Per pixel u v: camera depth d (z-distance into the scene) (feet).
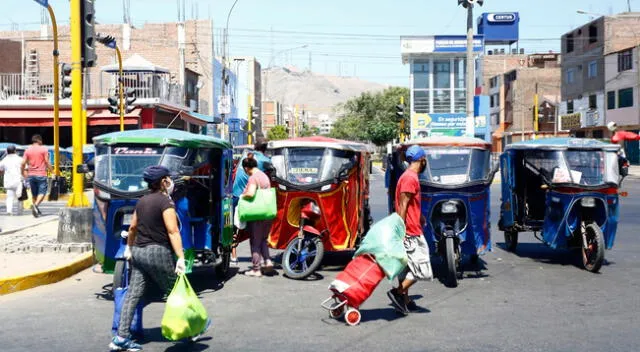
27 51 141.18
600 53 188.85
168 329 19.65
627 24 184.75
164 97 114.01
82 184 40.37
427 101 169.48
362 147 39.37
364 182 39.24
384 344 20.92
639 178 130.00
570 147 35.99
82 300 27.89
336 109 317.01
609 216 35.42
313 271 32.24
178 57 146.20
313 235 33.47
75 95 40.22
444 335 21.99
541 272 34.71
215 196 31.48
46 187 57.26
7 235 44.24
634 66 168.66
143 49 146.10
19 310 25.99
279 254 41.60
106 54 146.30
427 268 25.03
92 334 22.30
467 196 32.14
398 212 24.54
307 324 23.62
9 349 20.49
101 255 27.45
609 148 35.73
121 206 26.89
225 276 33.09
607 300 27.58
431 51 166.30
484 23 301.22
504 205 41.01
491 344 20.86
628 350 20.12
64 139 112.98
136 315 21.48
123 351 20.18
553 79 259.19
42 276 31.12
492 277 33.32
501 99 276.41
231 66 230.07
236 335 22.13
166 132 29.81
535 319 24.25
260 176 32.60
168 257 20.49
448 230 31.24
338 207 33.42
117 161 27.81
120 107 84.94
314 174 33.99
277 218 34.12
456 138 34.71
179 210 27.02
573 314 25.04
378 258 23.32
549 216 36.37
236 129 117.29
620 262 37.73
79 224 39.42
